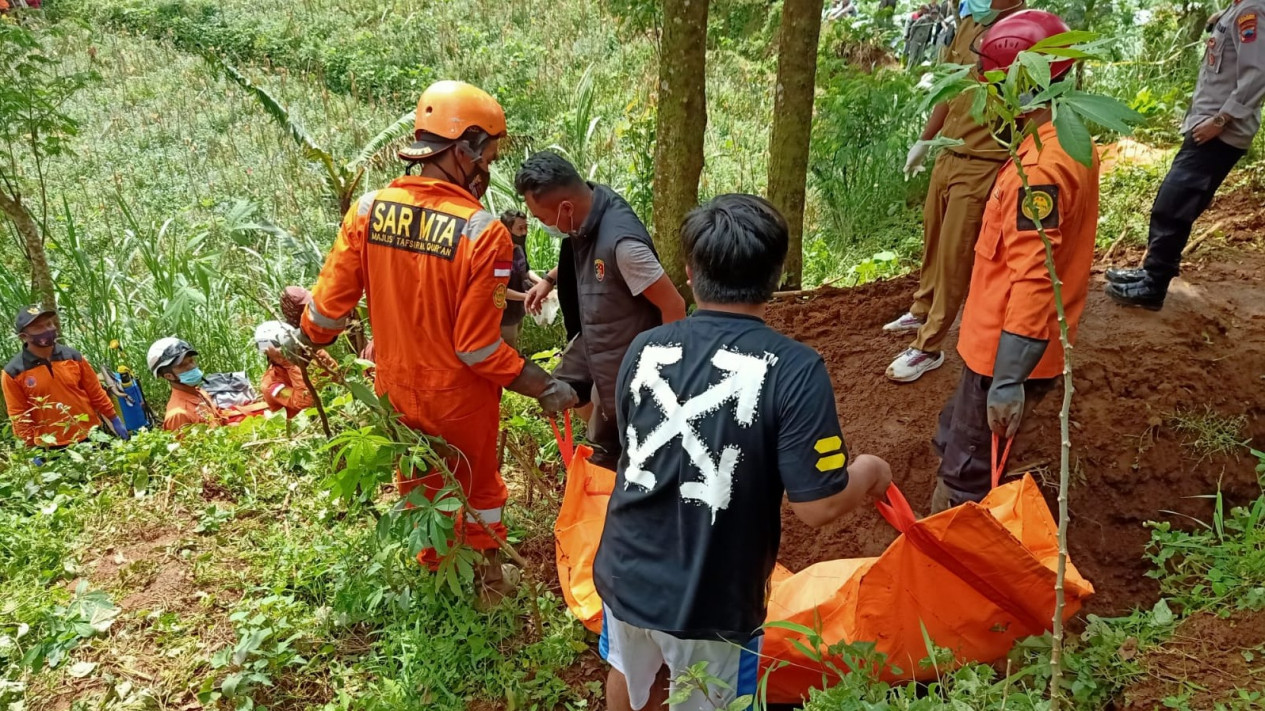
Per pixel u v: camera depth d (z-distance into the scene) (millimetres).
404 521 2844
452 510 2871
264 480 4129
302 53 13836
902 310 4914
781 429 1975
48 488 4211
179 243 8117
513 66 12766
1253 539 3039
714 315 2111
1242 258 4863
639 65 12430
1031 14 2756
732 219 2043
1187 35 7934
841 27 12836
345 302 2975
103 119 11578
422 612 3225
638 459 2119
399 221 2777
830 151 7457
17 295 6590
